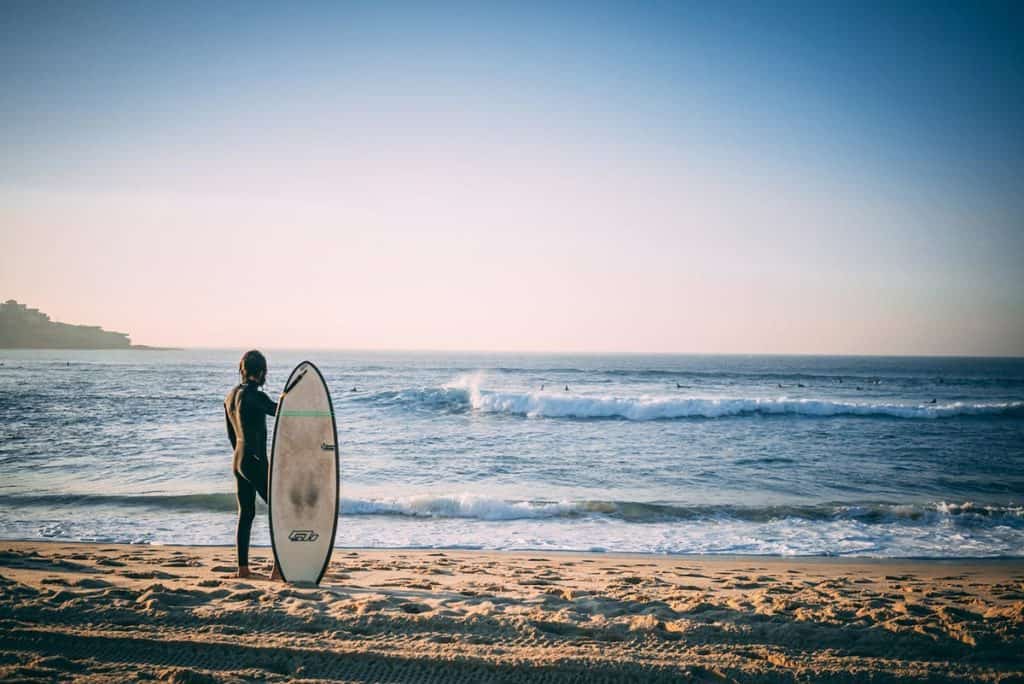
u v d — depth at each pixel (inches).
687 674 145.3
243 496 230.2
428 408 993.5
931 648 164.9
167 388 1409.9
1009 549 364.5
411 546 349.1
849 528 405.4
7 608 171.9
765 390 1742.1
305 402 231.9
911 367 4795.8
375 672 143.2
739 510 438.6
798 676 145.9
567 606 201.0
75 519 390.0
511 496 479.5
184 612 173.8
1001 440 804.0
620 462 620.7
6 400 1112.2
